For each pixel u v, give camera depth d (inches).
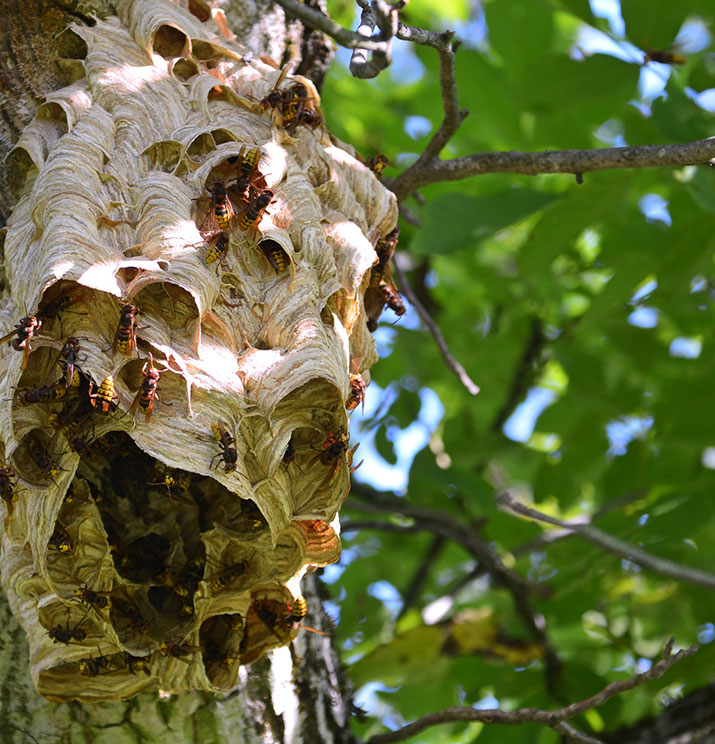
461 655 304.8
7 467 178.4
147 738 194.9
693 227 265.6
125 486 205.3
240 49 233.0
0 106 213.5
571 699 292.4
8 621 201.9
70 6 219.3
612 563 296.5
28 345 171.8
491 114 293.6
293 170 207.3
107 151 196.9
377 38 193.9
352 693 236.8
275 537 183.9
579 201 247.9
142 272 177.9
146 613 196.2
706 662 278.5
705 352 320.8
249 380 182.9
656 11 225.6
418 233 241.0
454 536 305.4
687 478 293.0
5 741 193.6
